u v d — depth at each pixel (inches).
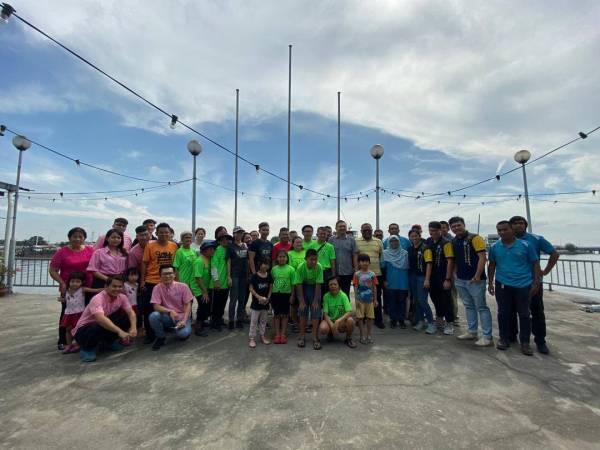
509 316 174.6
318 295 187.5
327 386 127.3
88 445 91.2
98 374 141.6
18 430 98.8
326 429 97.8
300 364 151.7
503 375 138.1
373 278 195.0
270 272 192.1
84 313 161.0
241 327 222.2
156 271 195.2
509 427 99.0
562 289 375.2
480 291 182.4
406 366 148.6
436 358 159.3
